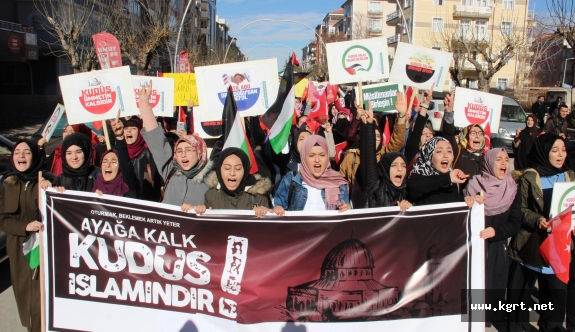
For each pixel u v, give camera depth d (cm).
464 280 384
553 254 395
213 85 565
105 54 632
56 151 580
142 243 387
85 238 390
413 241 381
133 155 515
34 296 416
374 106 960
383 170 415
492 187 416
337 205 401
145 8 2180
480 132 577
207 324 384
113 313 391
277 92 566
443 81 636
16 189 415
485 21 4794
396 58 638
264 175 573
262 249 381
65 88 501
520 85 4466
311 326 381
